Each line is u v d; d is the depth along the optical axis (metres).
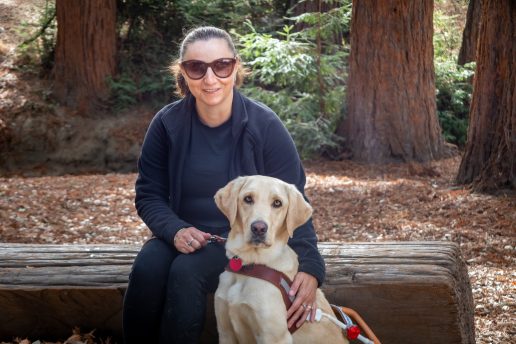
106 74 15.22
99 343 4.03
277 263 3.16
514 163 9.07
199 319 3.24
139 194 3.65
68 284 3.93
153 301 3.33
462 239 7.46
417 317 3.75
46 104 14.98
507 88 9.16
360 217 8.48
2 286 3.92
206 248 3.34
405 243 4.20
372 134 12.66
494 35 9.21
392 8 12.30
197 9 15.87
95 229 7.84
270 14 16.34
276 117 3.66
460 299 3.86
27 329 4.07
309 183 10.44
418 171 11.53
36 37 16.12
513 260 6.72
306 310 3.16
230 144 3.57
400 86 12.48
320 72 12.94
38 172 13.98
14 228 7.66
